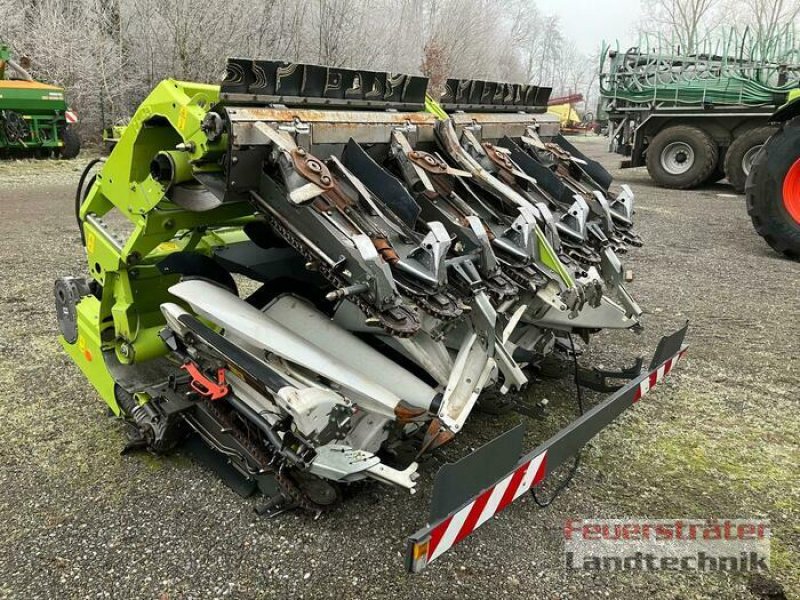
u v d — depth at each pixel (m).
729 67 11.03
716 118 11.17
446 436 2.32
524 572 2.33
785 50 11.31
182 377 2.86
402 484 2.20
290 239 2.31
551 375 3.71
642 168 15.59
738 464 3.03
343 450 2.29
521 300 2.90
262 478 2.55
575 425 2.46
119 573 2.25
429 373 2.53
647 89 11.72
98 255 2.88
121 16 14.51
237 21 14.02
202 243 3.23
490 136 3.41
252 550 2.37
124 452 2.89
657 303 5.21
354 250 2.13
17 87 11.13
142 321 2.96
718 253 6.84
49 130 11.77
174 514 2.54
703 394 3.71
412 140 2.87
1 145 11.23
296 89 2.47
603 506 2.71
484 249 2.56
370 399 2.37
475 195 2.92
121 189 2.69
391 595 2.19
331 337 2.62
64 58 13.80
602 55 12.46
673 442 3.21
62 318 3.26
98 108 14.46
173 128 2.62
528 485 2.24
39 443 2.99
